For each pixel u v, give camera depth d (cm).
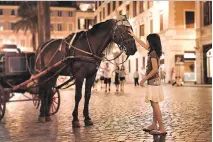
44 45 1059
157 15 4569
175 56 4191
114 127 934
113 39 924
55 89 1198
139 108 1384
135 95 2212
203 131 862
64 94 2370
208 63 3700
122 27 910
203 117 1099
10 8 8475
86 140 772
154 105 828
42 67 1046
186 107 1388
